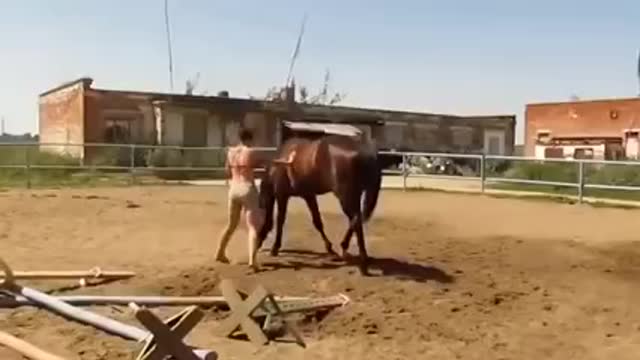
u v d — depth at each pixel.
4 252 11.31
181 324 5.50
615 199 21.00
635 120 43.50
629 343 7.42
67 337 7.03
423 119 44.91
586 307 8.62
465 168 37.97
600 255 11.35
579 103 46.28
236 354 6.72
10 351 6.36
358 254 10.83
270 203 10.56
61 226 13.83
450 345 7.19
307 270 9.74
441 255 11.05
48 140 38.31
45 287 9.13
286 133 37.06
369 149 9.65
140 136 35.06
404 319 7.92
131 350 6.60
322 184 9.96
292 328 7.23
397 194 22.67
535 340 7.45
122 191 21.48
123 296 8.46
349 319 7.87
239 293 7.97
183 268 10.05
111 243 12.18
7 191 20.47
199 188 23.42
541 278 9.80
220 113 37.12
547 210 17.77
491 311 8.36
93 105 33.88
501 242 12.33
